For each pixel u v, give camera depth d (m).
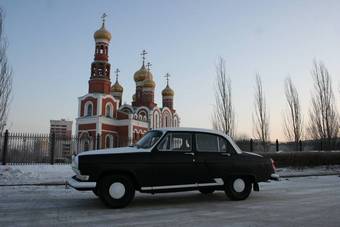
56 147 24.78
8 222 7.36
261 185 14.81
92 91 55.06
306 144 32.66
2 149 21.56
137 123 57.50
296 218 7.77
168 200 10.38
